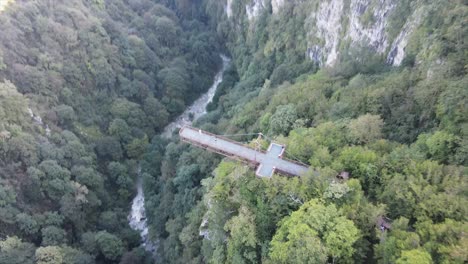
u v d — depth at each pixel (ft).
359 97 253.65
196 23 615.98
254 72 477.36
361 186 177.99
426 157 188.14
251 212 186.91
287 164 209.56
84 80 430.61
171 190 358.43
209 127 386.73
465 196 154.51
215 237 215.51
